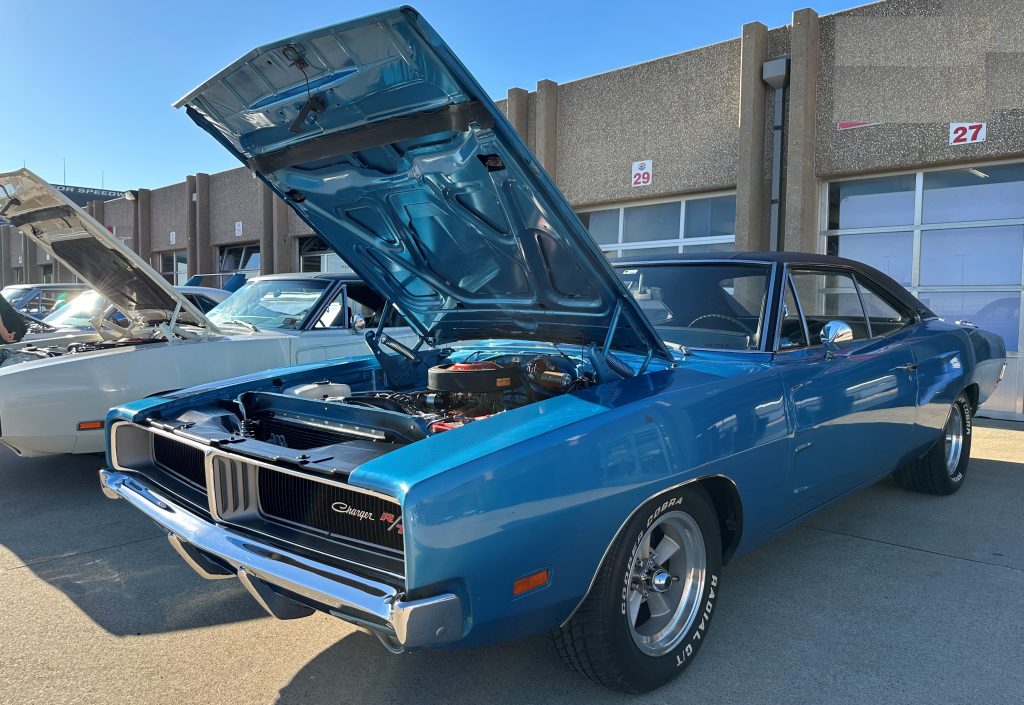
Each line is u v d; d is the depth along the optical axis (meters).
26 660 2.82
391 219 3.06
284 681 2.66
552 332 3.45
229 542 2.30
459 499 1.93
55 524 4.50
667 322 3.54
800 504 3.19
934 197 8.70
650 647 2.51
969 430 5.09
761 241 9.80
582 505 2.17
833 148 9.11
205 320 5.25
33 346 5.84
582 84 11.56
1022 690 2.54
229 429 2.87
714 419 2.63
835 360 3.43
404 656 2.83
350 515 2.22
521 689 2.58
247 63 2.35
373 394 3.29
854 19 8.86
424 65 2.12
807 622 3.08
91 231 4.40
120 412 3.01
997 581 3.50
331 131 2.57
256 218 18.31
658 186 10.80
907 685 2.58
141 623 3.14
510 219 2.69
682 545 2.66
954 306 8.63
